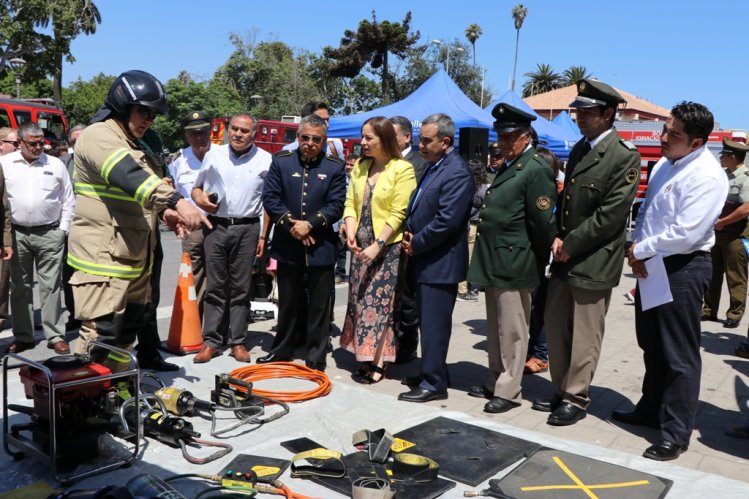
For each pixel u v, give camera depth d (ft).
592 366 13.83
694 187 11.74
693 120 11.73
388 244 16.01
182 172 18.76
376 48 166.61
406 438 12.52
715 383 17.40
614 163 12.87
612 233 12.97
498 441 12.49
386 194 15.75
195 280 18.76
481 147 27.48
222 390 13.80
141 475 9.95
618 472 11.23
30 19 99.09
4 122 65.41
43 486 10.11
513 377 14.51
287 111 167.43
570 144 52.24
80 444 10.75
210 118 18.72
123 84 11.93
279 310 17.39
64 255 19.95
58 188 18.06
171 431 11.74
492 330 15.05
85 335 12.34
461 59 179.73
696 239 11.74
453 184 14.40
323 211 16.42
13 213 17.44
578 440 13.05
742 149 22.97
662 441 12.38
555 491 10.49
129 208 12.26
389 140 15.79
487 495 10.37
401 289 16.51
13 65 101.30
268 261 21.93
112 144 11.62
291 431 12.86
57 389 10.32
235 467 11.03
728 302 30.40
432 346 15.02
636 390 16.49
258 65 168.66
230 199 17.13
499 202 14.10
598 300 13.51
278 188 16.78
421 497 10.19
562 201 13.85
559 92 199.93
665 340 12.39
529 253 14.10
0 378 15.57
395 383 16.52
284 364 16.67
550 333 14.35
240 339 17.78
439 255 14.75
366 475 10.87
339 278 31.73
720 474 11.71
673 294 12.20
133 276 12.62
